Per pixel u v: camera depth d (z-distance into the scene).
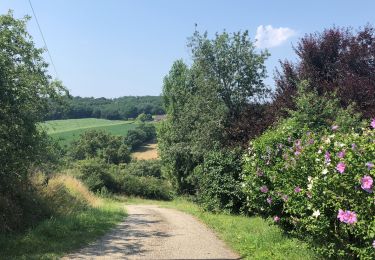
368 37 20.17
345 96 18.08
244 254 9.02
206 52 24.86
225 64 24.77
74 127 91.50
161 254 9.20
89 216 14.94
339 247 6.19
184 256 8.97
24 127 11.47
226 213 17.77
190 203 32.19
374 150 5.37
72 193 18.58
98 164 47.78
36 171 14.75
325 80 19.50
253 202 10.55
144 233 12.53
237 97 24.61
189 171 36.53
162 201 46.03
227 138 22.94
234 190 17.41
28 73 12.50
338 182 5.75
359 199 5.46
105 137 85.19
